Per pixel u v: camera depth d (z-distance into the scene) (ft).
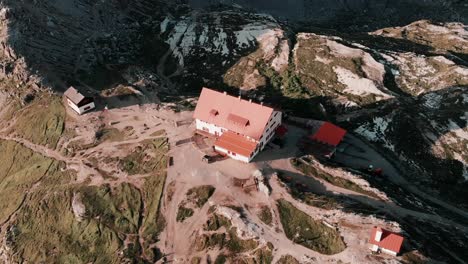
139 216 283.59
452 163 352.08
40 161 343.05
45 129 365.61
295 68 447.83
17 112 391.04
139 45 497.05
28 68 409.49
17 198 323.98
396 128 371.97
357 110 392.06
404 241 232.32
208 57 479.00
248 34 495.00
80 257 274.36
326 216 254.68
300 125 347.77
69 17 477.77
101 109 372.58
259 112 299.38
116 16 517.55
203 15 535.19
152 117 355.77
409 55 464.65
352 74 427.74
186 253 257.75
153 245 265.34
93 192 301.63
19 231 302.86
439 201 319.06
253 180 282.97
